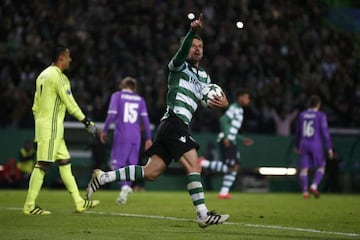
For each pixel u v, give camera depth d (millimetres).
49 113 26453
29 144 53031
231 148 44188
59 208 30281
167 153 21828
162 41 67188
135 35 67000
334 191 59375
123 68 63250
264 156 58531
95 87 59969
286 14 74562
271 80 65375
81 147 54125
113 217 26141
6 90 59594
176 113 21219
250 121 62438
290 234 21141
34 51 62969
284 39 71312
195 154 21125
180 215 27562
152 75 63000
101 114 56594
